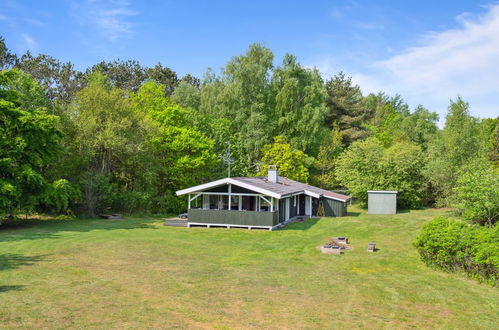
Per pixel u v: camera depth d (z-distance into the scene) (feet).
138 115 113.80
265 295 35.88
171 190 126.72
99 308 30.68
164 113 126.00
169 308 31.45
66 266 45.19
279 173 141.38
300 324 28.99
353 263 51.60
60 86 161.68
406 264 51.29
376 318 30.94
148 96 135.03
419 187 132.36
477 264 43.60
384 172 131.13
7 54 147.43
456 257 45.73
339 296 36.47
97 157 112.27
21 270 42.45
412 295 37.47
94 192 103.60
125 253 54.03
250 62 156.56
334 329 28.30
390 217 109.19
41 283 37.32
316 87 160.04
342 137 179.93
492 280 41.45
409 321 30.55
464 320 31.09
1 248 55.72
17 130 78.79
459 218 99.45
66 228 79.77
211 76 171.73
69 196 92.02
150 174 111.34
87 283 37.99
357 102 207.10
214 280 40.68
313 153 163.43
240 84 152.56
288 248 61.87
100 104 106.52
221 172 140.87
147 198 112.27
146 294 34.96
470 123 113.80
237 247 62.03
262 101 157.07
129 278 40.45
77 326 26.76
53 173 96.99
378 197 120.16
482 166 88.74
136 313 29.91
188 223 86.12
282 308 32.48
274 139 150.20
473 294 38.09
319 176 161.07
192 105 168.96
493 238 43.78
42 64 157.69
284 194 85.61
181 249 58.65
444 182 116.47
